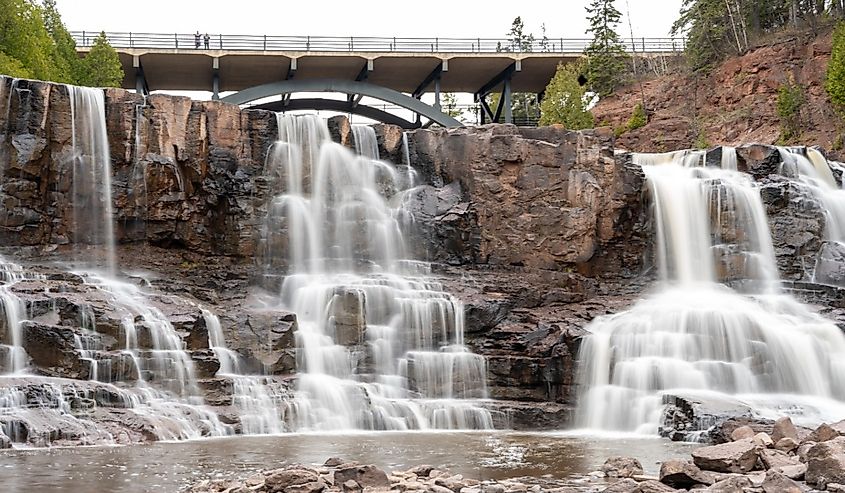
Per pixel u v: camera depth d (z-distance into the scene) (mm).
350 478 16781
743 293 42719
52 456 22000
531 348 35688
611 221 45156
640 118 72062
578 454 23656
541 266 44375
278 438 27234
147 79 74875
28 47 49500
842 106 60750
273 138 43250
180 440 26234
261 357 33031
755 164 47500
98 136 39781
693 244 45062
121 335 29672
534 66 75875
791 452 19812
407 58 71125
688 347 33812
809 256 44125
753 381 33156
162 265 40094
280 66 71375
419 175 46250
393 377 34375
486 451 24188
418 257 43844
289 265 42188
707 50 76938
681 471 16766
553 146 45219
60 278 34406
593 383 33281
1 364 27984
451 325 36812
